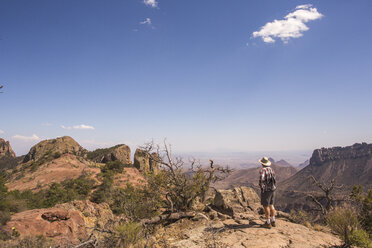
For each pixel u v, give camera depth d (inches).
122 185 2185.0
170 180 407.8
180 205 395.9
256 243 205.0
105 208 777.6
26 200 1537.9
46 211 626.5
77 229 618.5
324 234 241.8
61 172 2657.5
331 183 761.6
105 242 220.2
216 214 335.3
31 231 546.9
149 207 390.9
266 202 256.4
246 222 286.7
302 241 211.9
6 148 6023.6
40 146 4148.6
